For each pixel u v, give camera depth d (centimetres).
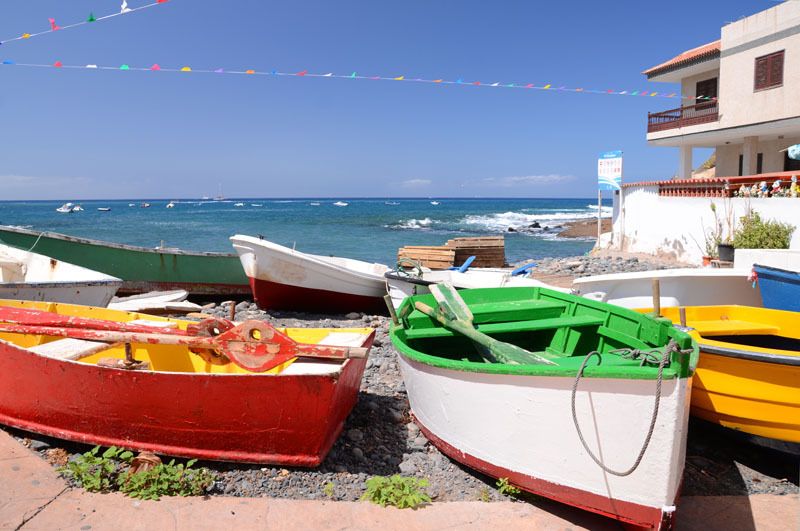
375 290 1111
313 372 410
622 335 508
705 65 2284
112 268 1168
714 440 532
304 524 362
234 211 9744
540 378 365
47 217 7700
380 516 376
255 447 429
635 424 335
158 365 557
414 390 492
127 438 440
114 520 356
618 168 1991
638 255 1864
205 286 1255
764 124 1964
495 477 412
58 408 449
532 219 6556
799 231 1293
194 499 387
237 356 429
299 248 3005
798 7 1817
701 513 398
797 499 421
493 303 633
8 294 704
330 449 466
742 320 610
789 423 429
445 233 4356
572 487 366
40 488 389
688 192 1700
